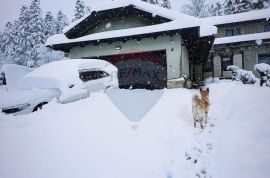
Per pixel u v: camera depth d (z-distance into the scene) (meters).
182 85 14.02
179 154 5.23
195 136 6.11
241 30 29.27
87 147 5.25
